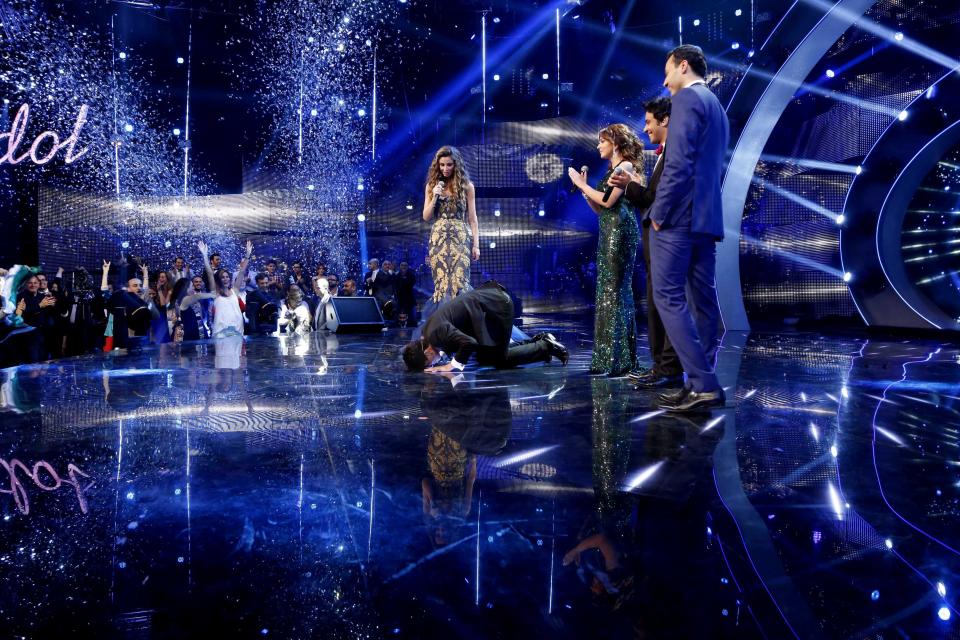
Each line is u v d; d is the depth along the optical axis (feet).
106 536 4.23
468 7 52.01
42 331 23.81
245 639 2.95
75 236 48.24
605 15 51.52
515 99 57.67
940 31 22.15
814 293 31.37
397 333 29.25
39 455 6.45
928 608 3.18
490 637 2.95
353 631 3.01
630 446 6.64
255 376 12.71
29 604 3.28
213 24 51.65
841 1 20.16
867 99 26.63
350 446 6.76
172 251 53.57
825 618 3.09
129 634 2.99
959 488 5.12
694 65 8.93
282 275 44.39
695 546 4.00
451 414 8.52
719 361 14.57
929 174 24.09
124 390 10.91
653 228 8.81
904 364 13.75
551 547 4.00
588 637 2.94
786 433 7.19
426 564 3.75
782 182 31.63
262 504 4.87
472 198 15.87
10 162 42.80
